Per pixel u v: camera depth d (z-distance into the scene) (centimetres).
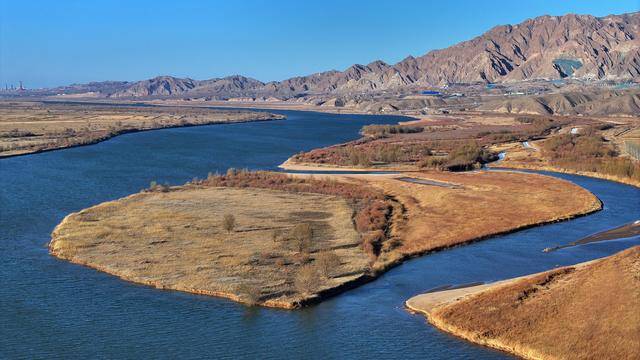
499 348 5912
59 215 11238
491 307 6488
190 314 6706
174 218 10581
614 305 5994
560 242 9544
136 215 10800
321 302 7094
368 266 8169
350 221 10619
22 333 6225
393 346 5966
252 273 7825
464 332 6175
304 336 6191
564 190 13450
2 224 10488
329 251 8725
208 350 5897
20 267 8206
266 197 12656
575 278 6781
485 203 12175
